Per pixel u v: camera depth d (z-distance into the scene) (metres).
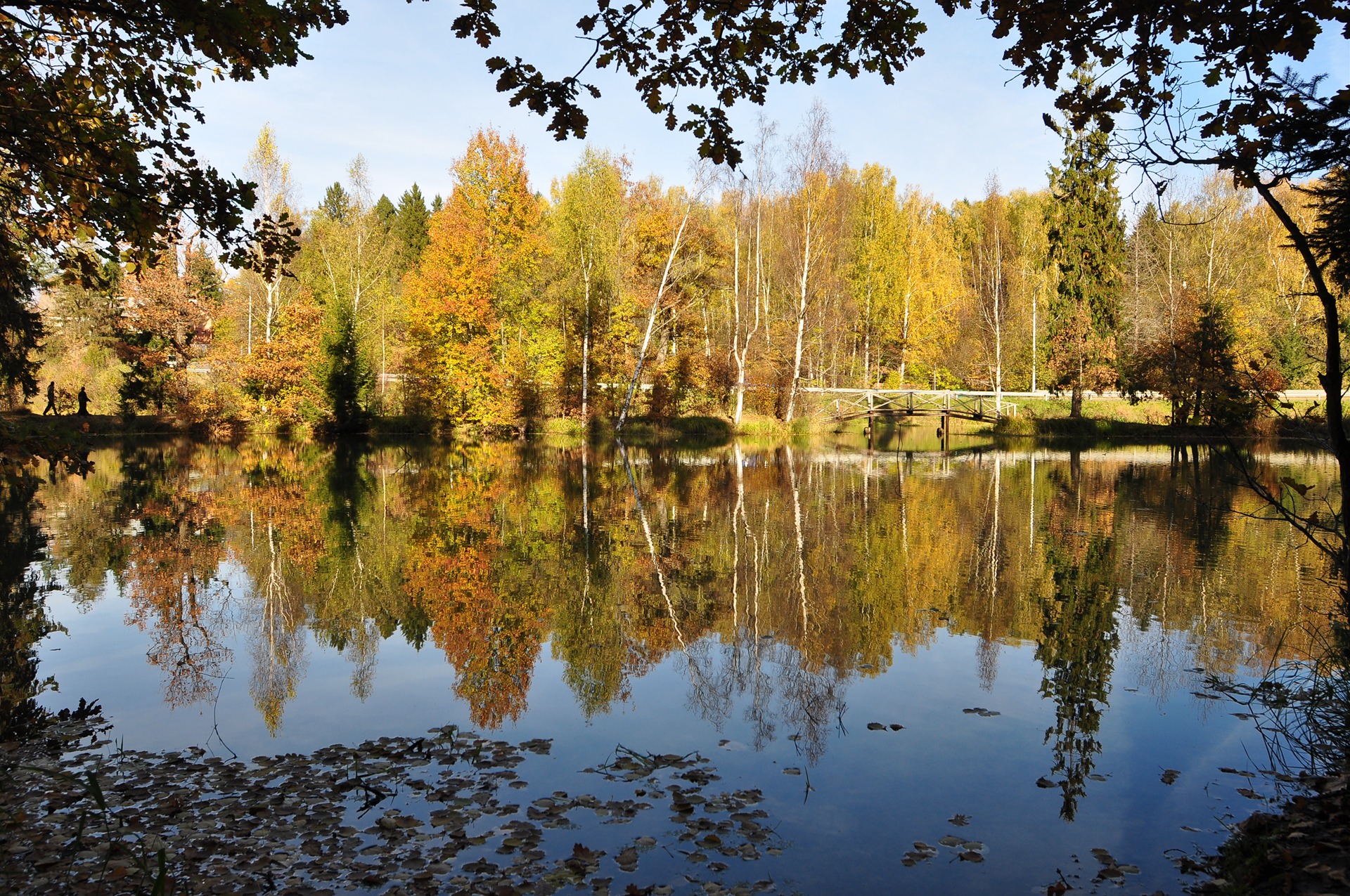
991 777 4.42
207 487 17.72
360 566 9.91
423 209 61.88
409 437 33.22
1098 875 3.45
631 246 34.50
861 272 44.03
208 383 31.73
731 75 4.29
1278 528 11.88
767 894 3.29
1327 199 4.79
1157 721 5.14
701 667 6.30
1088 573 9.20
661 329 34.81
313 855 3.52
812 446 28.92
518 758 4.64
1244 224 36.91
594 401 34.44
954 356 44.84
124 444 29.27
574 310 32.66
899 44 4.14
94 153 4.67
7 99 4.59
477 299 29.81
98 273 5.60
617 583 9.01
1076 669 6.13
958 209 61.78
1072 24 3.69
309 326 33.09
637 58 4.18
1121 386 35.88
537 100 4.10
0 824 3.78
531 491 17.02
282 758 4.62
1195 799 4.14
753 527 12.47
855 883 3.37
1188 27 3.56
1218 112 3.80
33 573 9.57
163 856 2.85
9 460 4.61
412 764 4.54
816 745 4.84
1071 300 35.34
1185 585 8.62
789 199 33.78
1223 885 3.29
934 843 3.72
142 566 9.95
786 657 6.52
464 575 9.44
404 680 6.08
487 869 3.42
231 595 8.58
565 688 5.87
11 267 5.49
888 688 5.80
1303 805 3.90
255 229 5.29
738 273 34.50
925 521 12.80
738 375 34.03
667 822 3.88
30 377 26.62
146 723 5.24
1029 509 13.99
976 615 7.62
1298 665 6.05
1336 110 3.75
